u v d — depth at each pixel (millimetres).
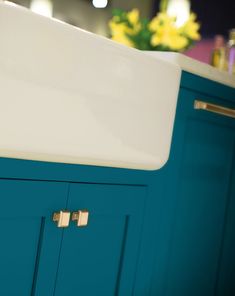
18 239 886
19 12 759
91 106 915
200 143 1382
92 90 909
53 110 844
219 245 1554
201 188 1415
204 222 1454
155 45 1601
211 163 1449
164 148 1133
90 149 938
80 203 999
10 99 773
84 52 877
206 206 1452
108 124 961
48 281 953
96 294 1082
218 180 1497
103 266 1089
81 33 870
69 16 1673
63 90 853
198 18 2143
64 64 845
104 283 1101
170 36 1581
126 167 1088
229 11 2121
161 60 1071
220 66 1853
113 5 1850
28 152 834
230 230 1601
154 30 1598
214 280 1554
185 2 2100
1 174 832
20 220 883
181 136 1291
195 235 1420
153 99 1064
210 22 2150
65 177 952
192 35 1628
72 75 863
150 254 1235
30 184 884
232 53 1859
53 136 856
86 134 918
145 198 1183
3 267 867
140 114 1037
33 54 791
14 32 756
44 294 950
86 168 997
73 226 990
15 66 767
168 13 2082
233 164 1569
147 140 1074
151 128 1077
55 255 959
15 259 887
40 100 818
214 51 1890
